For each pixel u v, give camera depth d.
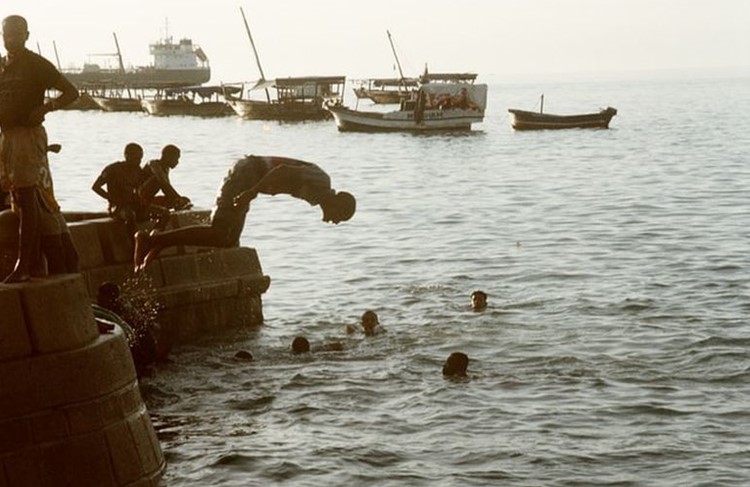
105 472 12.04
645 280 28.41
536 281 28.72
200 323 21.77
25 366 11.50
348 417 16.88
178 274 21.23
